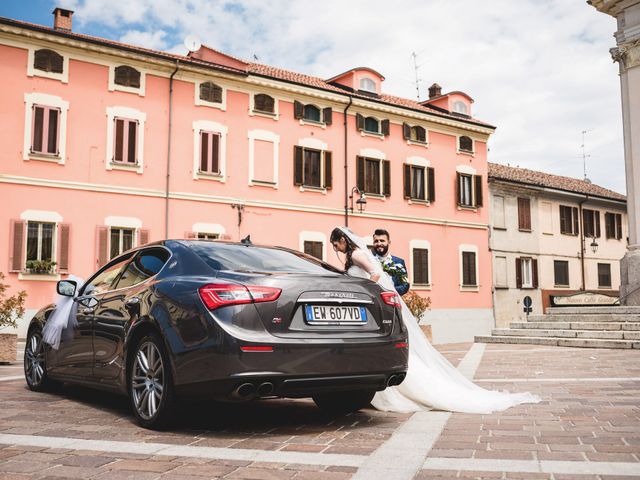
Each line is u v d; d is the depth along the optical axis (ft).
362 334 15.83
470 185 102.47
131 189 69.46
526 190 111.34
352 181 87.86
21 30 63.31
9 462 12.24
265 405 19.89
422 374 19.11
